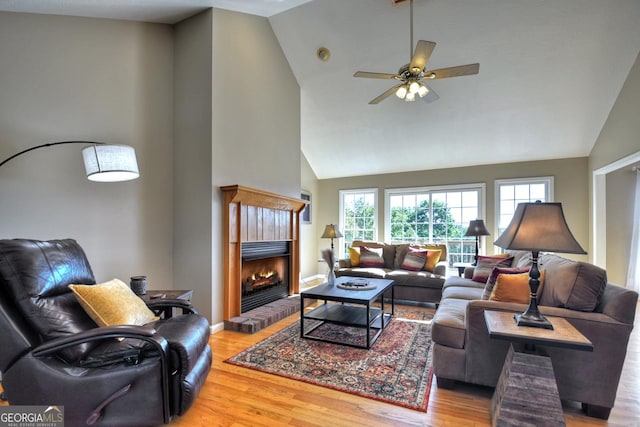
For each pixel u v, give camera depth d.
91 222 2.99
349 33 4.09
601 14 3.36
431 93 3.37
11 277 1.70
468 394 2.13
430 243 6.19
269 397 2.08
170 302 2.43
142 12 3.20
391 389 2.18
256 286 4.12
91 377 1.63
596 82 4.07
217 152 3.43
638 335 3.17
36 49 2.75
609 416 1.89
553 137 4.97
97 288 2.01
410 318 3.89
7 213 2.55
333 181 7.05
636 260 4.75
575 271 2.00
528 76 4.12
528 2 3.37
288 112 4.77
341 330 3.42
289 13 4.09
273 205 4.24
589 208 5.13
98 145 2.54
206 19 3.45
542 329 1.71
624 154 4.05
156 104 3.51
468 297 3.14
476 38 3.80
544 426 1.60
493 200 5.72
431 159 5.94
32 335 1.70
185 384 1.81
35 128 2.71
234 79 3.71
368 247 5.67
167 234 3.54
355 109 5.19
